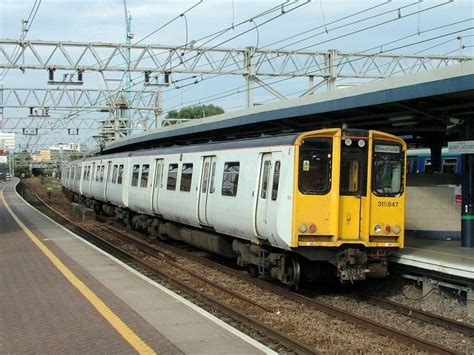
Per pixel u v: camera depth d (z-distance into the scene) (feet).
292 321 32.76
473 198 44.52
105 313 27.99
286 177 37.73
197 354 21.79
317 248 37.99
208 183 51.16
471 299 34.76
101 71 94.27
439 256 39.14
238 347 22.72
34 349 22.24
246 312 35.04
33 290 33.60
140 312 28.32
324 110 48.57
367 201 38.40
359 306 38.11
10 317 27.20
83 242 58.49
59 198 181.98
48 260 45.85
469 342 29.63
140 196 71.61
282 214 37.68
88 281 36.55
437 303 37.45
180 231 61.46
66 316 27.40
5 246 55.21
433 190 50.52
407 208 50.78
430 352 26.99
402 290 41.29
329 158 37.83
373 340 29.12
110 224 94.73
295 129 62.49
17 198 165.89
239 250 47.03
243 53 94.22
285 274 40.78
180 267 50.93
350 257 37.76
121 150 136.67
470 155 44.70
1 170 384.68
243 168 44.52
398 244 39.42
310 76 97.35
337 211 37.47
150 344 22.97
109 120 154.40
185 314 28.02
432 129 55.01
